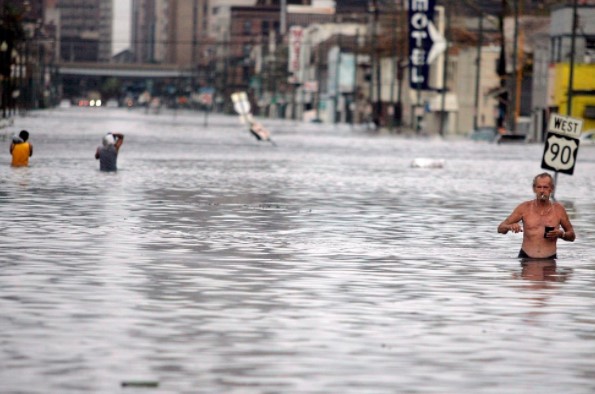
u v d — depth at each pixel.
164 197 96.56
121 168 134.12
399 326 41.62
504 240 70.38
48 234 68.25
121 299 46.12
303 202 95.12
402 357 36.47
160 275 52.97
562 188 121.38
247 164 152.25
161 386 32.09
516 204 97.81
